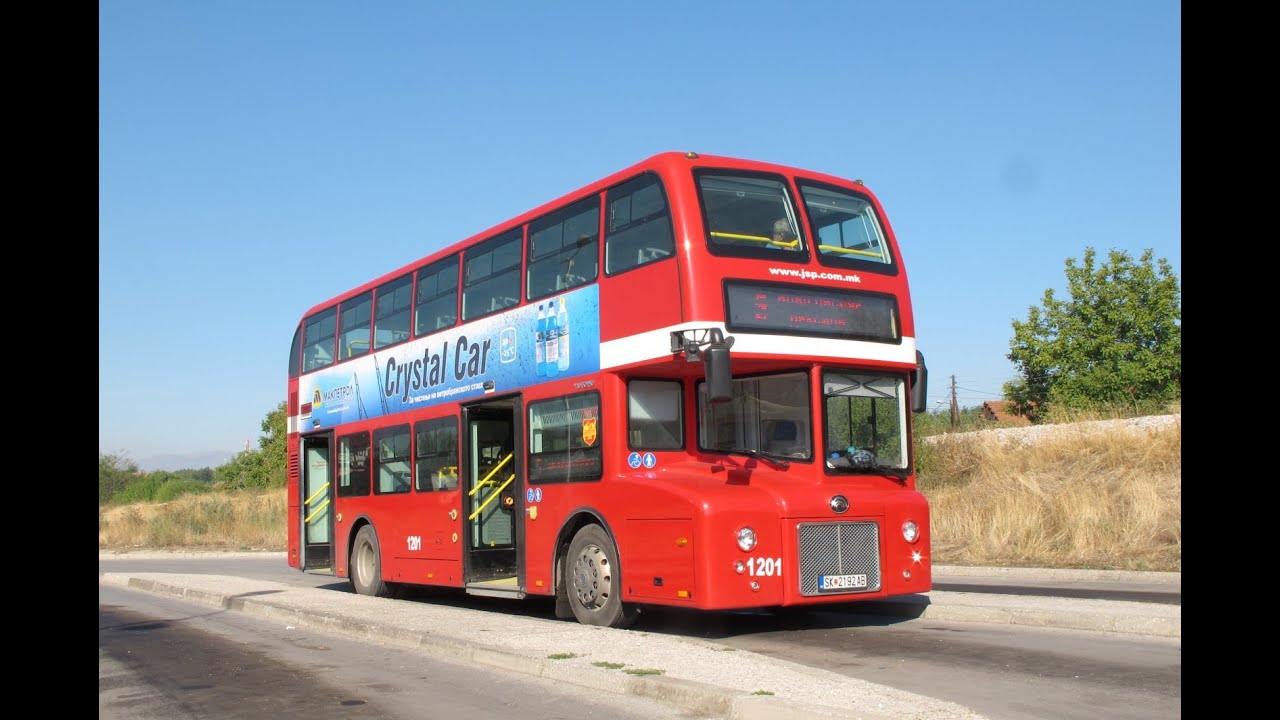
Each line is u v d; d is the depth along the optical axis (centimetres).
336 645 1249
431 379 1636
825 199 1235
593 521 1261
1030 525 2027
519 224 1438
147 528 4256
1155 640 1074
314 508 2075
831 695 768
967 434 2734
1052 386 3750
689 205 1139
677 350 1118
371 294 1869
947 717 692
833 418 1178
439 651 1141
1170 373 3575
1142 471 2173
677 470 1210
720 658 948
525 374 1388
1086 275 3788
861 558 1155
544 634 1145
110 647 1276
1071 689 839
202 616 1609
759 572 1097
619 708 827
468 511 1527
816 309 1178
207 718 859
